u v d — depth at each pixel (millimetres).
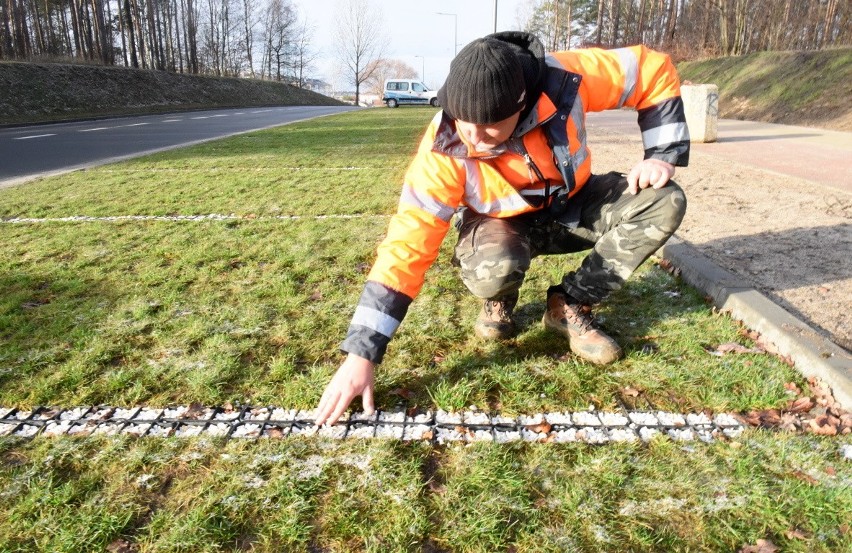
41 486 1733
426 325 2766
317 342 2639
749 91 16906
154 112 29125
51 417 2094
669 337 2625
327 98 62938
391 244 1934
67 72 27812
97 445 1934
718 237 4074
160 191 6297
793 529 1562
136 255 3918
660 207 2229
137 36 47062
